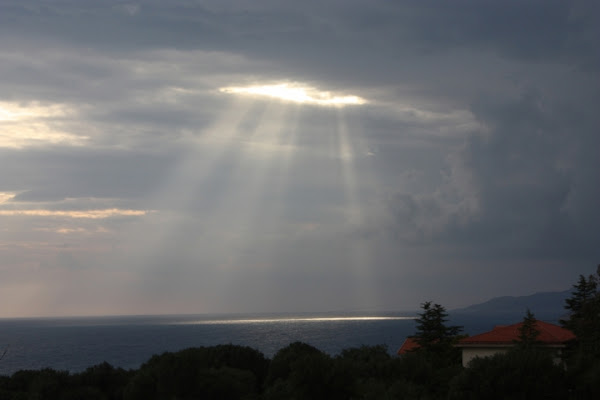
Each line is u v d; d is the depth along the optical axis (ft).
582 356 94.53
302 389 102.32
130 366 366.22
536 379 88.48
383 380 113.80
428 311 182.91
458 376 93.56
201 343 586.45
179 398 119.03
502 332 164.55
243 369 145.89
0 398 120.16
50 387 127.95
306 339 624.59
